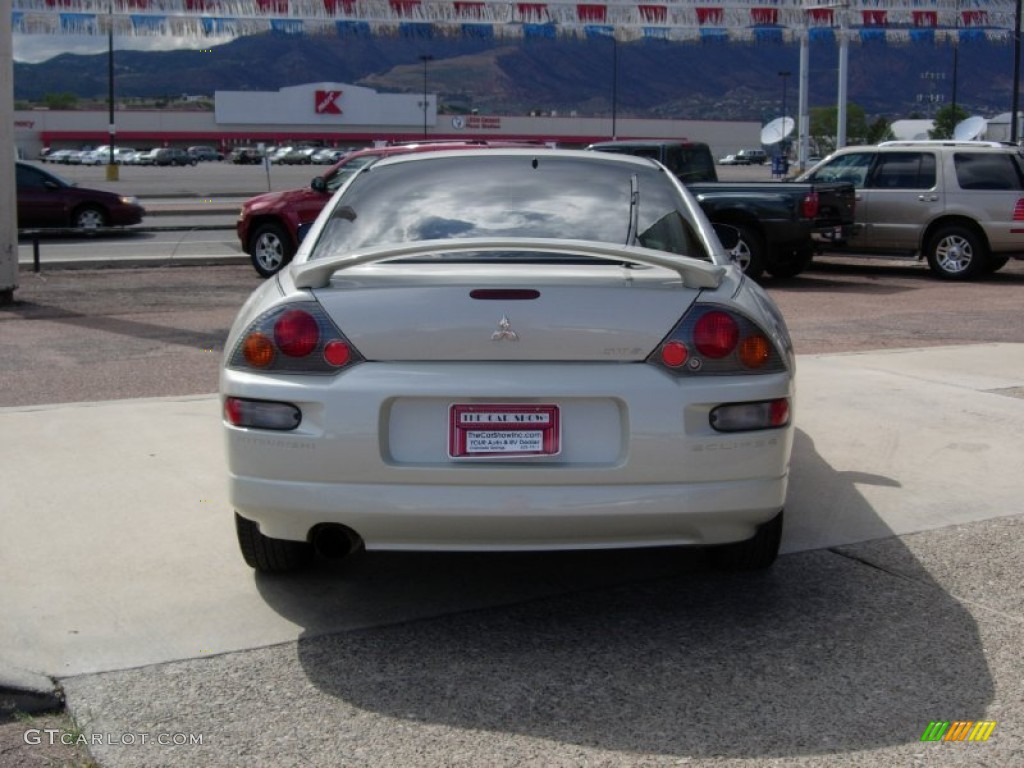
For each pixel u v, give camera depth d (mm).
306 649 3916
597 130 100312
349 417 3699
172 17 17297
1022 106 120750
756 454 3801
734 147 101875
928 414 7164
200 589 4398
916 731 3365
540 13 19266
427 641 3990
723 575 4605
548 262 4254
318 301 3811
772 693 3600
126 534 4961
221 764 3213
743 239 14750
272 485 3791
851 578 4555
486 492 3707
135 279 15266
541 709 3506
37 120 107750
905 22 21781
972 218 15727
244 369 3865
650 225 4672
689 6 20219
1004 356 9227
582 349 3725
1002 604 4293
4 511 5234
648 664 3809
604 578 4582
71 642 3924
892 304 13258
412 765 3197
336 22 18219
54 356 9328
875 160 16469
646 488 3727
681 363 3746
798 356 9273
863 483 5750
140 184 50156
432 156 5180
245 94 108750
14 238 12359
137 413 7055
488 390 3693
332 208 4859
